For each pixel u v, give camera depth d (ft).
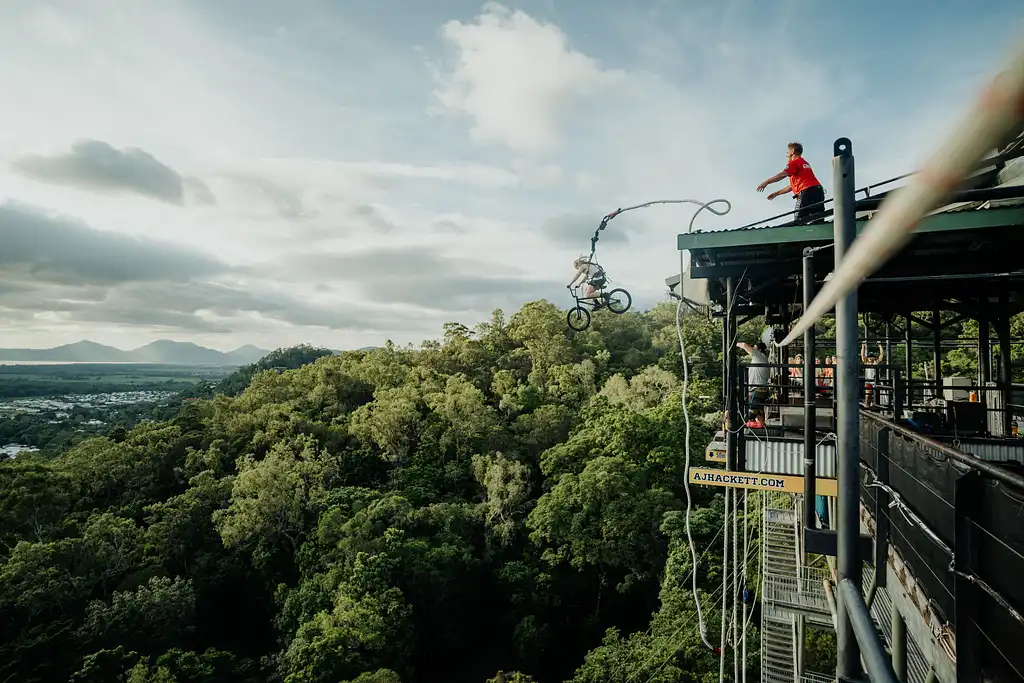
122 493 123.65
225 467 131.54
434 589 92.17
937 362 37.60
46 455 175.22
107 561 93.40
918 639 16.43
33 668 74.02
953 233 23.27
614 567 96.48
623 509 92.68
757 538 57.93
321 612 81.46
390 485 120.37
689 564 74.38
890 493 17.66
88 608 83.25
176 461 134.00
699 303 33.40
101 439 135.95
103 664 74.23
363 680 69.00
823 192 27.07
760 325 150.20
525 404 146.30
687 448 26.86
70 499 111.75
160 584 89.76
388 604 82.74
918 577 15.72
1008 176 12.65
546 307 200.34
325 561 93.71
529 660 90.07
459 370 178.70
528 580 95.81
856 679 8.05
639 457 105.70
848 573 8.68
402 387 160.86
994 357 42.06
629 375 167.94
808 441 16.56
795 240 24.26
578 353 180.04
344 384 167.94
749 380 36.04
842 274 2.95
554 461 112.06
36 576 83.66
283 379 178.81
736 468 28.96
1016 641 10.23
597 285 34.58
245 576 106.63
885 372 43.68
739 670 52.03
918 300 37.04
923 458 15.08
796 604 34.14
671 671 55.57
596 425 117.80
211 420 150.20
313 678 72.43
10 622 82.48
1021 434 30.40
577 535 92.58
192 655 79.15
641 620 95.04
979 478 11.53
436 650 94.48
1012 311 33.58
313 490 112.06
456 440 129.80
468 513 105.60
